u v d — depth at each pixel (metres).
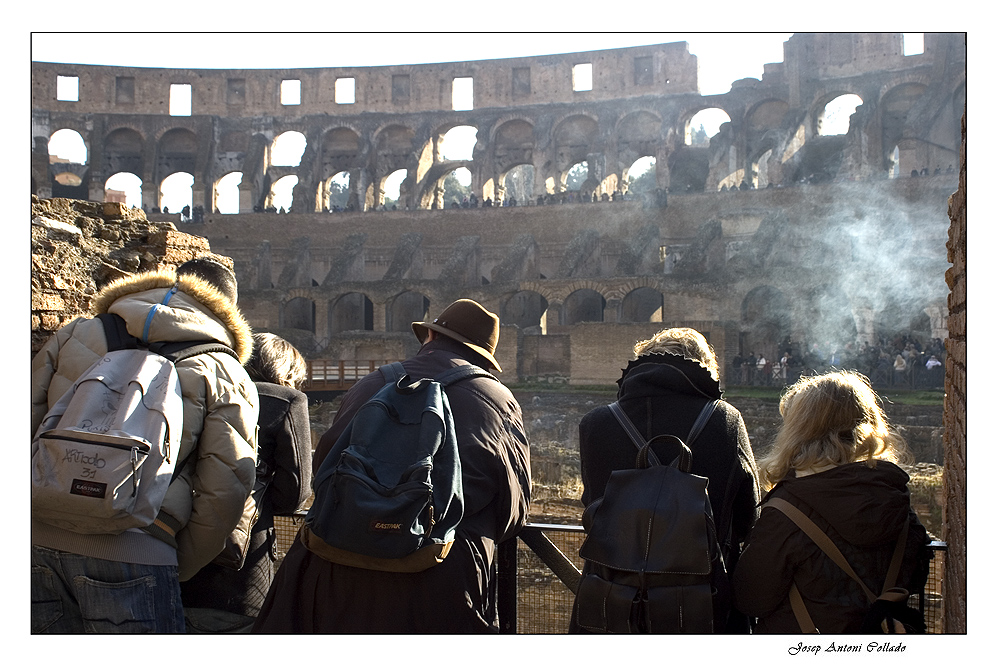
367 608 3.31
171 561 3.37
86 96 58.34
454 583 3.29
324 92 60.50
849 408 3.54
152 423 3.21
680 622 3.22
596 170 54.69
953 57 46.03
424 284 44.72
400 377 3.54
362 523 3.06
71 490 3.03
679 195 47.75
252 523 4.04
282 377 4.56
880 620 3.27
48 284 5.64
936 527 15.57
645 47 56.75
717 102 53.62
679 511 3.27
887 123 50.22
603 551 3.36
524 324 47.94
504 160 59.62
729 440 3.56
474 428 3.50
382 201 60.53
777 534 3.41
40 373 3.53
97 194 57.50
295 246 52.50
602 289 40.22
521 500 3.57
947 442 5.04
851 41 50.91
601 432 3.68
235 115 60.09
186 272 4.15
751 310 38.38
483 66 59.75
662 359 3.76
